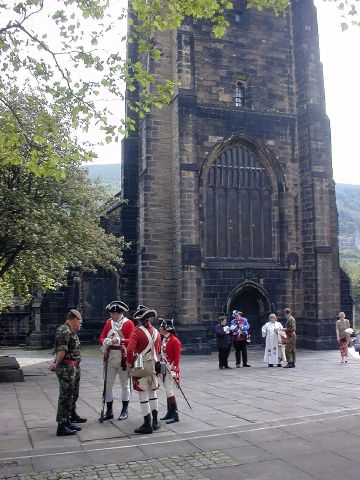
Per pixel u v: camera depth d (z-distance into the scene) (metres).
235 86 32.38
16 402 14.05
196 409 12.43
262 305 31.14
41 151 14.72
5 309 40.97
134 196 33.53
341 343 22.64
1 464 8.00
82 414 12.13
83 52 12.27
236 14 32.97
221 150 31.56
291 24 34.22
